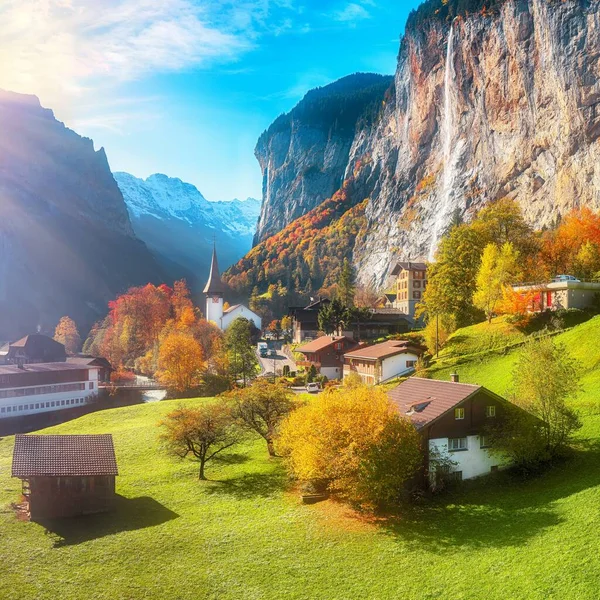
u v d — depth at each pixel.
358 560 34.03
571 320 78.00
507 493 40.88
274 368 118.75
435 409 44.38
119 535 39.84
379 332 135.25
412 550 34.34
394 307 172.25
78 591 32.41
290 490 47.88
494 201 196.25
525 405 45.69
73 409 98.31
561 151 171.12
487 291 87.94
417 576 31.20
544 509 36.25
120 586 32.84
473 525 36.34
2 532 40.69
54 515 43.75
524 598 26.80
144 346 146.38
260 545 37.22
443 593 28.94
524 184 187.75
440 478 42.22
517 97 191.38
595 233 107.88
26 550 37.69
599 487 37.09
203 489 49.31
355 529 38.44
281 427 51.03
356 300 184.50
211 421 53.50
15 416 91.69
